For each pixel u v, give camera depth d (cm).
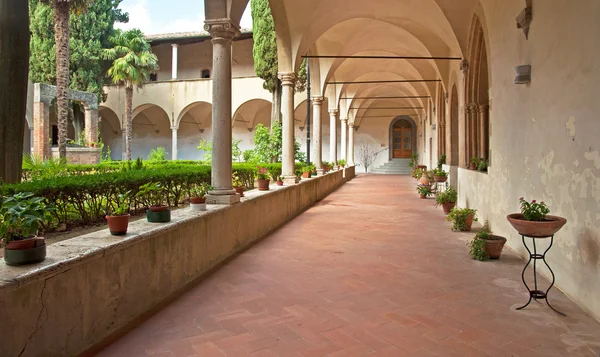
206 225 552
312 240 752
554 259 498
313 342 346
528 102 580
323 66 1565
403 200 1410
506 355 325
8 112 495
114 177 650
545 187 521
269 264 588
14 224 293
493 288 486
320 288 483
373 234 809
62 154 1838
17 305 267
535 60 550
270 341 347
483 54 1019
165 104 2794
